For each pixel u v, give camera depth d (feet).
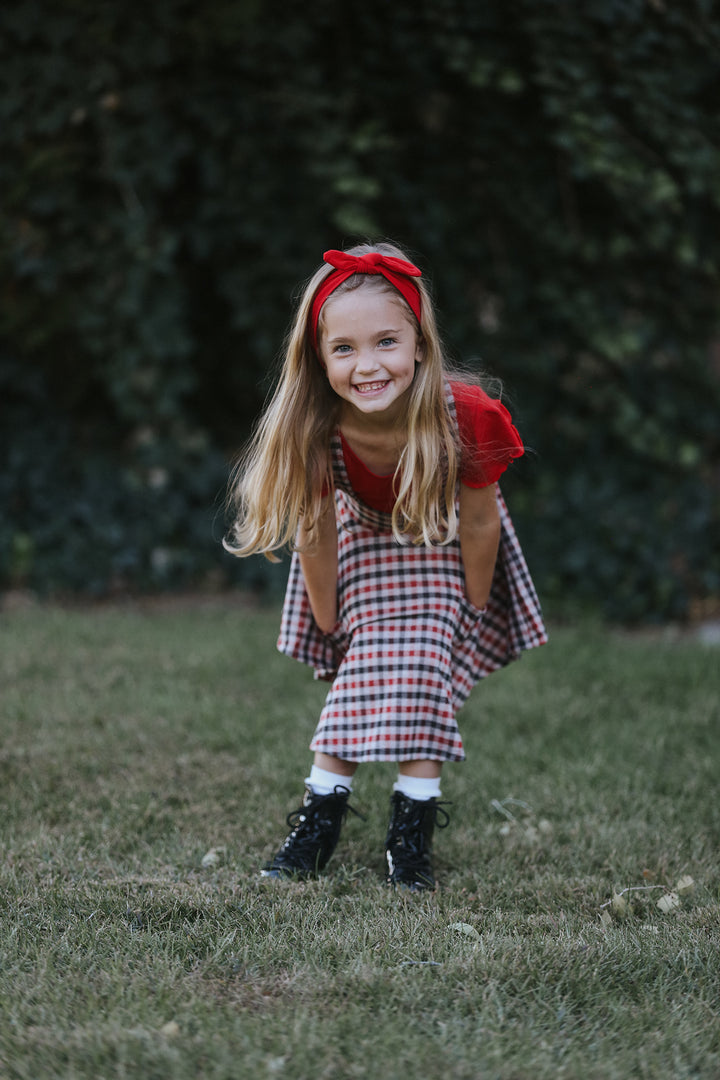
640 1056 5.12
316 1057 5.02
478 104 15.53
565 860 7.82
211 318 17.56
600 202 16.08
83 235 15.70
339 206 15.53
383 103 15.57
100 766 9.51
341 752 7.34
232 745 10.30
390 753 7.25
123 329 15.90
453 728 7.39
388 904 6.90
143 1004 5.40
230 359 17.76
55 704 11.28
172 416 16.43
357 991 5.62
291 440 7.14
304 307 7.00
